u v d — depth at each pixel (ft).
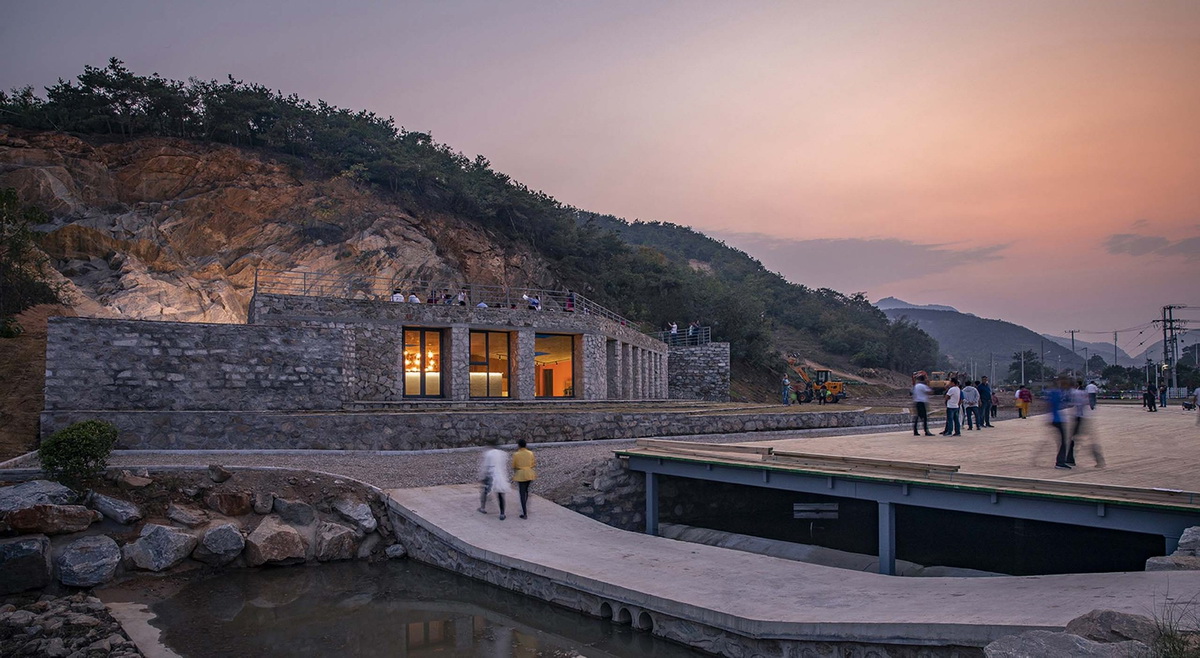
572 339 118.01
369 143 199.62
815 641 30.68
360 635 37.55
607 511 59.16
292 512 51.67
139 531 47.44
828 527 65.51
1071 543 54.85
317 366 76.95
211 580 46.26
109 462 56.49
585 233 248.32
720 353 184.14
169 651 35.04
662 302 243.60
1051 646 21.25
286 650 35.47
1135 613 23.76
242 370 72.79
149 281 139.13
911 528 64.18
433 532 49.83
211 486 52.39
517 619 40.01
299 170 178.29
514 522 51.39
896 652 28.66
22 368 74.38
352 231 170.91
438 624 39.24
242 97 185.68
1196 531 31.58
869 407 119.24
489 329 105.19
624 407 107.14
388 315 96.07
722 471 53.01
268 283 141.49
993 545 58.85
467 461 66.49
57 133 160.56
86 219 145.89
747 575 40.32
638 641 36.55
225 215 161.79
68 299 116.47
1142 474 42.68
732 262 517.14
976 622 26.78
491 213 209.46
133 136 175.01
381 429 69.62
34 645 34.53
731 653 33.24
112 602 41.65
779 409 107.24
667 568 41.93
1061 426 46.34
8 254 104.32
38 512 44.29
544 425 77.41
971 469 45.24
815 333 414.82
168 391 68.85
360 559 51.57
